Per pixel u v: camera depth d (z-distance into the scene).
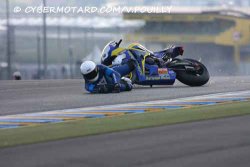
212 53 118.25
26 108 42.97
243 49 119.31
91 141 28.73
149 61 51.41
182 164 23.45
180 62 52.88
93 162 24.23
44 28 105.06
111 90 49.75
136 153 25.59
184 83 53.31
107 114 38.12
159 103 42.66
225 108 38.38
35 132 32.06
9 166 24.11
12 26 112.44
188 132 30.08
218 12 117.50
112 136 29.86
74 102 44.88
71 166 23.70
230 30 118.75
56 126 33.97
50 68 112.56
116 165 23.62
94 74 49.12
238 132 29.55
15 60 113.50
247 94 46.31
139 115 36.94
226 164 23.30
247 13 126.19
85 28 114.38
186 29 116.06
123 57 50.75
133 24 113.88
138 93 48.94
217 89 50.59
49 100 47.06
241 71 115.06
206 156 24.66
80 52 113.88
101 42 114.06
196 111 37.59
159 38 113.94
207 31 117.88
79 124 34.31
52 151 26.69
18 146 28.28
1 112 41.44
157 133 30.16
